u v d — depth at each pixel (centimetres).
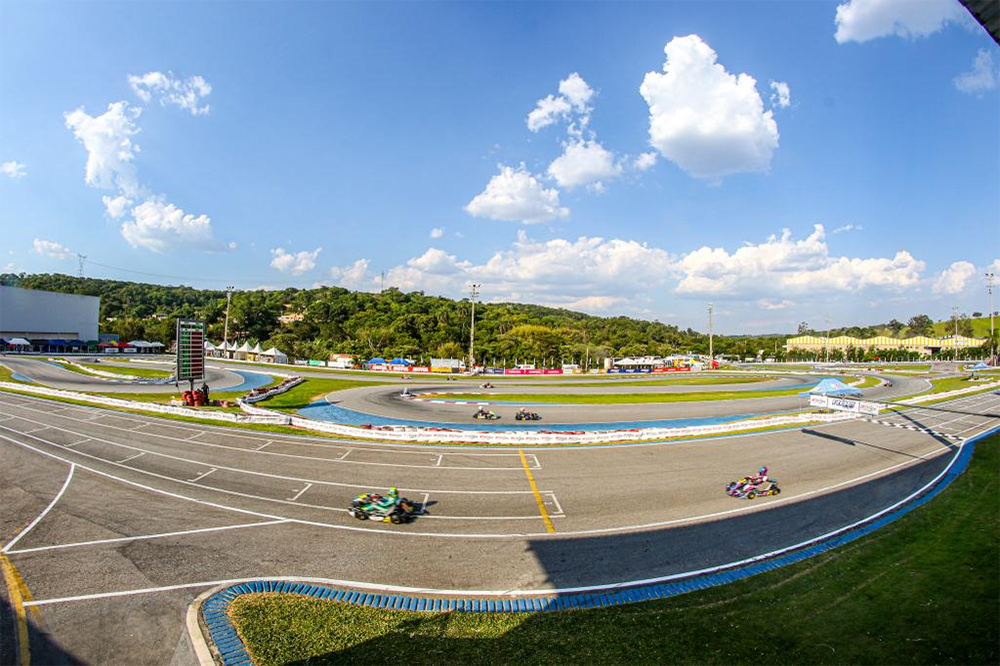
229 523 1586
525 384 6844
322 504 1777
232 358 10744
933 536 1484
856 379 7862
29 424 3103
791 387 6700
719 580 1237
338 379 6762
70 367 7181
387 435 2859
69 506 1716
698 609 1095
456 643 967
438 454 2519
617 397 5281
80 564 1295
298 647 950
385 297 17862
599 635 995
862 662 902
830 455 2594
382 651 941
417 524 1606
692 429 3070
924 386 6631
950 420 3738
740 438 3003
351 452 2531
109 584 1195
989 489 1964
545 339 11956
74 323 12119
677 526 1606
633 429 3078
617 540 1494
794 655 924
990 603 1095
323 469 2216
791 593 1159
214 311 15338
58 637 991
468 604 1125
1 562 1301
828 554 1377
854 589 1173
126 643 973
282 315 16975
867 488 2025
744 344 18138
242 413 3469
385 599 1147
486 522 1630
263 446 2623
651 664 898
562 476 2159
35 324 11362
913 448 2777
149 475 2086
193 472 2138
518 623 1041
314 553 1383
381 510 1620
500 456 2494
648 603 1126
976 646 943
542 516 1688
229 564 1308
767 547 1443
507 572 1288
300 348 11044
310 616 1060
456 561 1347
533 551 1414
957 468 2325
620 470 2262
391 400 4744
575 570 1299
